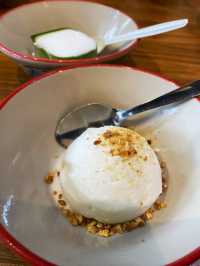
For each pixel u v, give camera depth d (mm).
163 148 178
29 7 233
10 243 120
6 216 136
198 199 146
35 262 118
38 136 174
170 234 139
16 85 208
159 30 210
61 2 238
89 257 131
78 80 180
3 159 153
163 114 181
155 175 160
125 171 154
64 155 175
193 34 258
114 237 145
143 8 280
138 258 130
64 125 183
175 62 233
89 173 155
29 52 230
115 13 239
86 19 245
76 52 208
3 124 155
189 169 162
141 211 153
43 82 171
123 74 183
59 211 156
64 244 136
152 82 183
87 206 152
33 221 144
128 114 183
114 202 149
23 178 160
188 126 172
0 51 220
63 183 162
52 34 221
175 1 292
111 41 227
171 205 154
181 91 176
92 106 188
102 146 161
